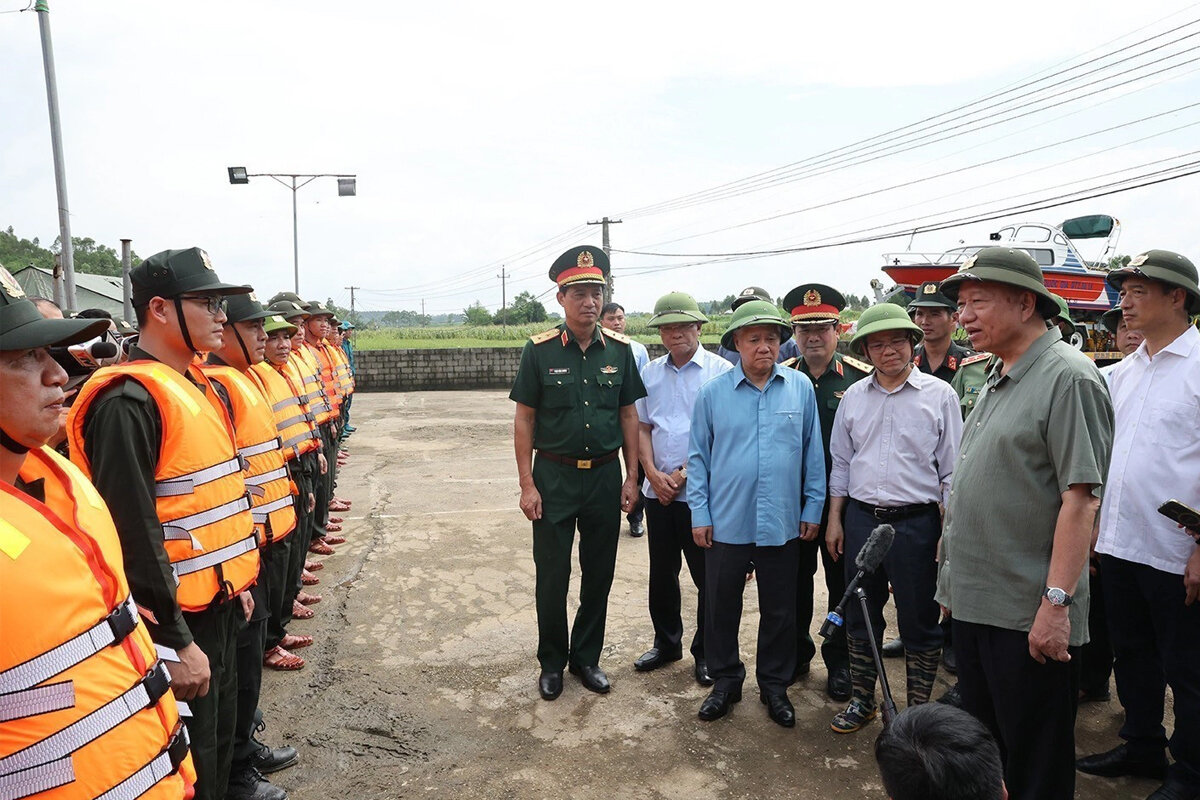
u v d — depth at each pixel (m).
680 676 3.81
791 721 3.29
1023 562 2.24
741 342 3.29
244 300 3.37
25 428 1.31
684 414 3.89
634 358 3.81
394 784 2.89
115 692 1.37
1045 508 2.21
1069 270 15.55
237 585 2.37
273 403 4.20
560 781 2.91
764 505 3.26
